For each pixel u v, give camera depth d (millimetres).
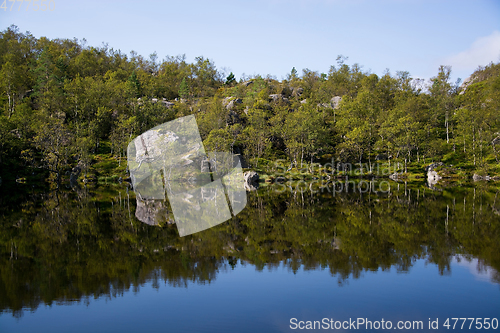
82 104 74188
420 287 10883
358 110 82812
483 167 55875
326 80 126875
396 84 103500
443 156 66938
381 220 22609
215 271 12289
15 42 97812
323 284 11125
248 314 8945
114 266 12828
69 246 15906
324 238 17594
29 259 13883
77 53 120688
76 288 10773
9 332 7969
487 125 62125
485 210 25750
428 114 80688
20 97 81125
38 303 9609
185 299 9898
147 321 8516
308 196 37094
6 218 23547
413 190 41656
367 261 13586
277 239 17250
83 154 55719
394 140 66562
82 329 8141
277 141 78438
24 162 58156
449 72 94625
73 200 32906
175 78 124438
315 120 75938
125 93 82938
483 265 13016
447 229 19484
